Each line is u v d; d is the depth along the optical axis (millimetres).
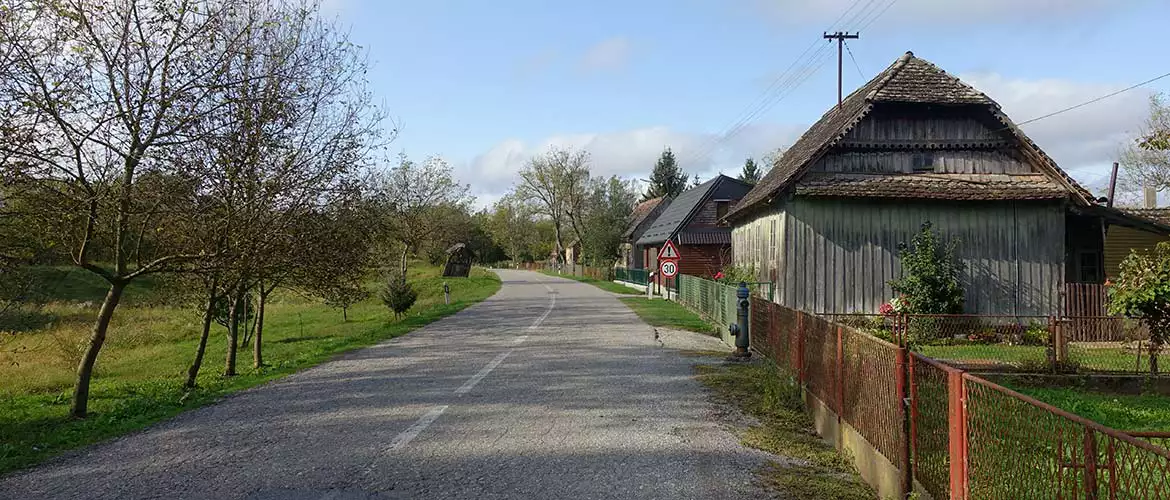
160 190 9148
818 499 5078
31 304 11773
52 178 8539
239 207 9906
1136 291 10062
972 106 18250
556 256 84938
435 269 64562
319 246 11500
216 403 9008
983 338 14656
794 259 17844
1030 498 3295
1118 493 2797
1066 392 10789
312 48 10719
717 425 7348
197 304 15805
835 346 6551
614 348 14047
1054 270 17719
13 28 8086
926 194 17484
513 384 9898
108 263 10969
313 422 7633
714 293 19172
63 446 6805
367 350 14680
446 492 5180
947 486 4176
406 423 7473
